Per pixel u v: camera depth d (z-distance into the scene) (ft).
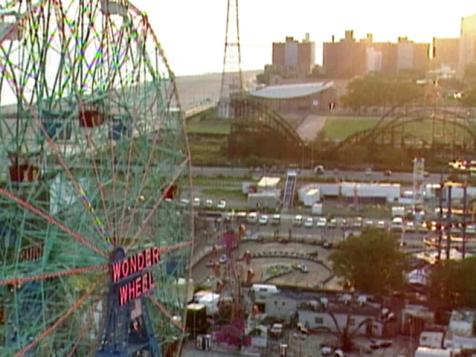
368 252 411.54
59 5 250.37
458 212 545.85
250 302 396.37
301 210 601.62
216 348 351.05
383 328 367.25
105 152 265.75
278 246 516.73
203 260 466.70
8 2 243.60
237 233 486.38
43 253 238.68
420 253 472.03
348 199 634.02
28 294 241.96
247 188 645.92
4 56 230.68
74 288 254.06
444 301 393.50
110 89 269.85
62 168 247.29
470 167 627.87
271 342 357.82
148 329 277.64
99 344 259.80
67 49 253.03
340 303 386.32
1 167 230.89
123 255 263.29
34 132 241.76
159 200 287.28
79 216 250.98
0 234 235.61
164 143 296.92
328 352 346.54
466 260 404.98
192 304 377.71
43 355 241.96
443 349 341.62
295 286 424.46
